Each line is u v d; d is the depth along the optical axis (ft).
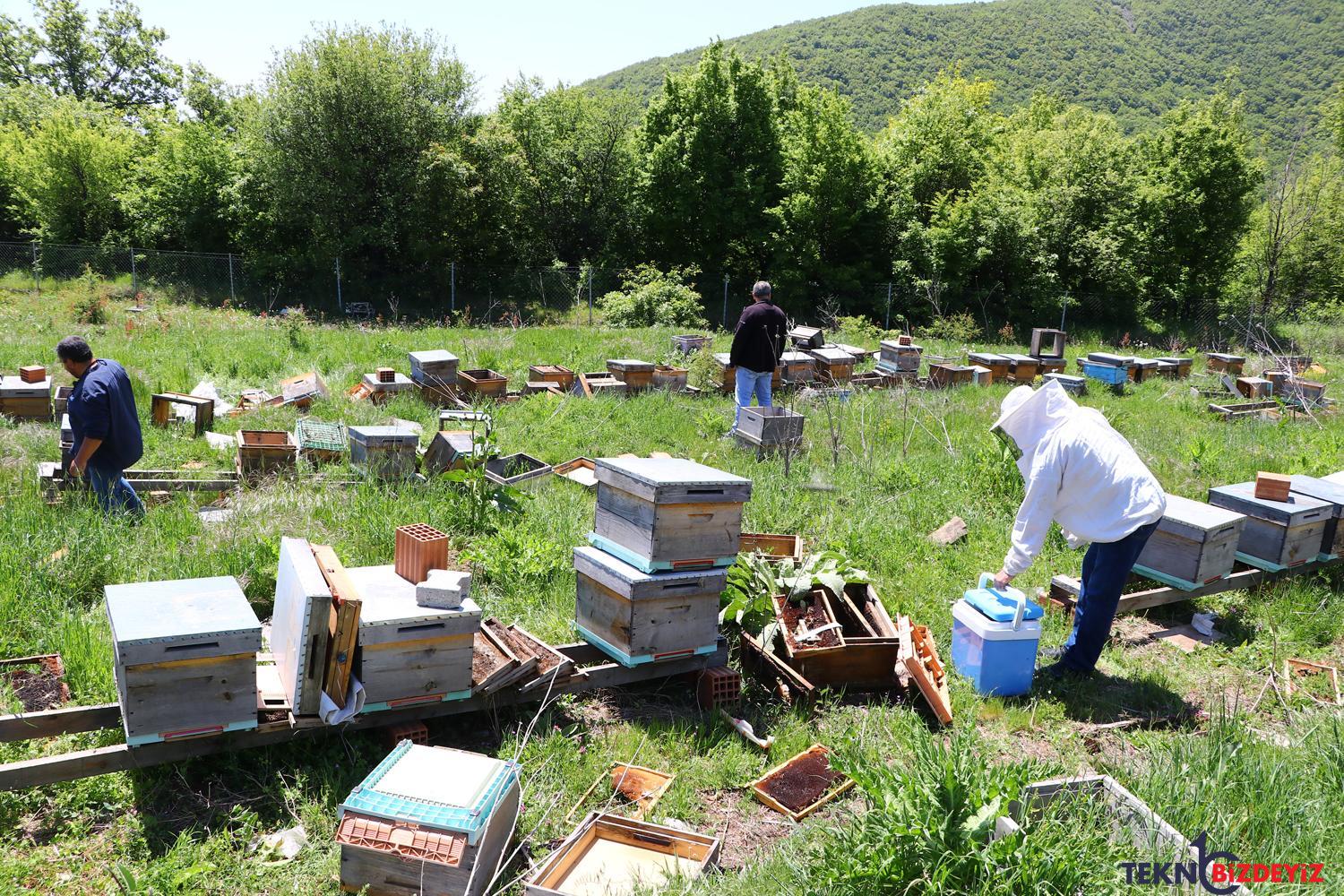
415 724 14.93
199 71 177.06
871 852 11.43
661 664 17.04
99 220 117.29
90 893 11.45
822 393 46.73
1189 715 18.33
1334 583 25.57
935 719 17.51
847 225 117.60
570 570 21.76
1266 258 131.44
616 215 130.11
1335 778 14.97
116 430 22.98
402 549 16.10
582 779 14.61
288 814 13.30
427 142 109.81
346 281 105.29
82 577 19.33
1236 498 24.97
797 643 18.31
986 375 56.59
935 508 28.66
